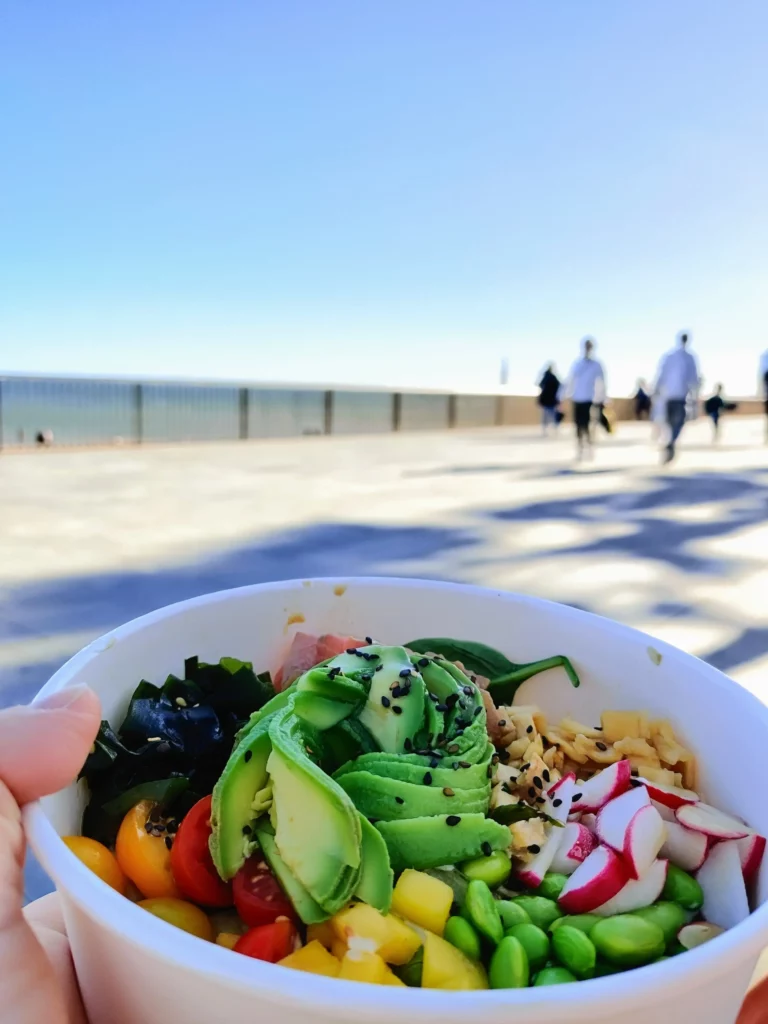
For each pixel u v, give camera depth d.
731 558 6.14
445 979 0.87
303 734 1.09
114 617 4.52
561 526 7.39
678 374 13.28
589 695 1.47
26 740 0.84
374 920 0.90
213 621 1.47
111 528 6.95
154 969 0.65
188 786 1.19
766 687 3.71
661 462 13.84
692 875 1.11
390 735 1.16
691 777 1.27
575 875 1.08
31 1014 0.70
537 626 1.54
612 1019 0.60
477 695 1.31
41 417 15.25
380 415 22.52
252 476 10.78
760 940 0.68
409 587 1.61
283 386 19.52
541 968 0.91
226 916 1.06
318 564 5.83
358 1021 0.57
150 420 17.00
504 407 27.45
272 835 1.01
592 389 14.42
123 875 1.09
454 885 1.02
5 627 4.32
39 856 0.76
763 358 21.58
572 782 1.26
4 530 6.79
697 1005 0.69
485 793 1.18
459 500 8.90
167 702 1.32
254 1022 0.62
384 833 1.04
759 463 13.85
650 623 4.59
